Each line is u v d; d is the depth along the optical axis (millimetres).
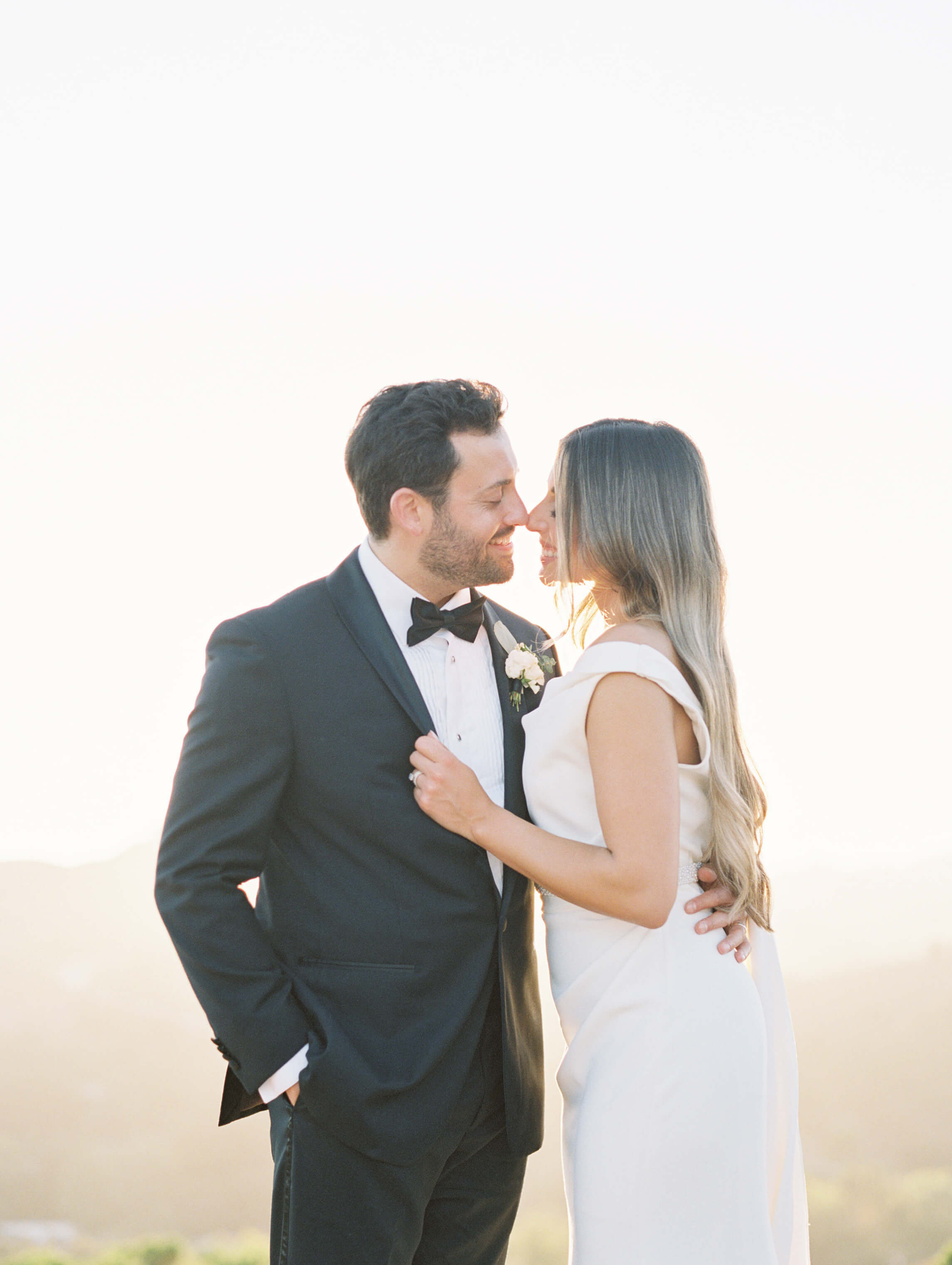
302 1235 1777
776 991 2029
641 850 1688
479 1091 1917
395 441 1954
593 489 1917
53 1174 19234
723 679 1886
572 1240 1834
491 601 2348
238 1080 1914
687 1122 1744
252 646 1845
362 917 1848
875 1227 15039
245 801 1802
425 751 1835
